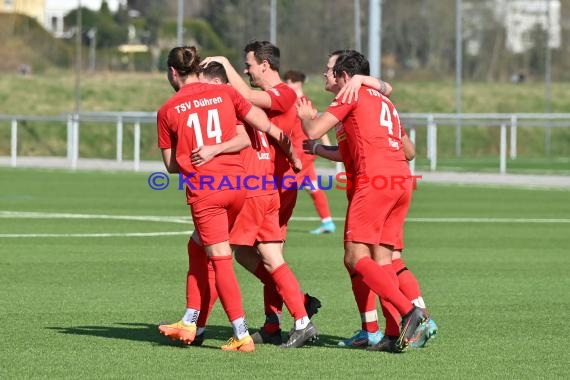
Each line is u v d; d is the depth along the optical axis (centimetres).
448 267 3103
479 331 2128
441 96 12356
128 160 9412
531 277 2906
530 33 15412
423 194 6053
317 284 2764
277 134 1989
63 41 16050
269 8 12781
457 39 9794
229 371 1759
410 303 1884
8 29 14650
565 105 12412
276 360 1855
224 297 1923
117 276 2848
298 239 3800
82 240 3678
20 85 11581
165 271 2948
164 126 1942
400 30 15475
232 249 2075
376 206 1925
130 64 14388
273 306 2044
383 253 1991
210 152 1894
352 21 12925
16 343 1973
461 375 1741
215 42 15325
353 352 1933
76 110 10169
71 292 2583
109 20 17425
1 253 3306
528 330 2142
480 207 5241
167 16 18775
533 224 4419
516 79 13738
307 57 12769
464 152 11081
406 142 2064
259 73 2131
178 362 1827
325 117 1939
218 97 1934
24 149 10319
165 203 5253
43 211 4747
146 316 2284
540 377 1727
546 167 8831
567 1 15412
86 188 6169
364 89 1964
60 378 1697
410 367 1800
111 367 1780
